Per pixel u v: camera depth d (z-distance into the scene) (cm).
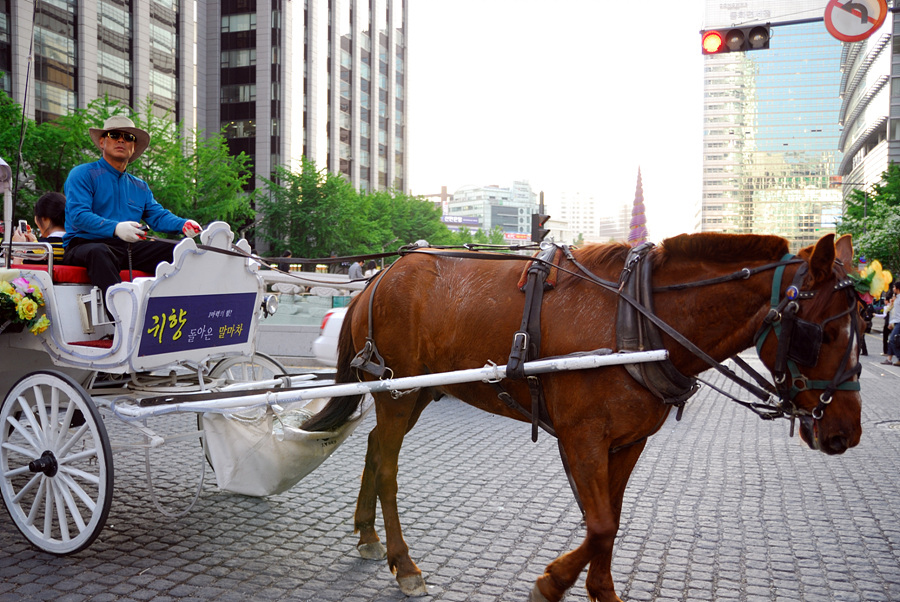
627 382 322
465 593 384
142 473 599
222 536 462
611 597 355
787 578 413
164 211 541
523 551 445
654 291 336
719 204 16975
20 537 456
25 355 507
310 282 520
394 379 373
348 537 467
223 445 470
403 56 8362
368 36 7562
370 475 435
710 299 328
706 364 335
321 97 6462
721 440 786
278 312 1354
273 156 5622
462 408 955
